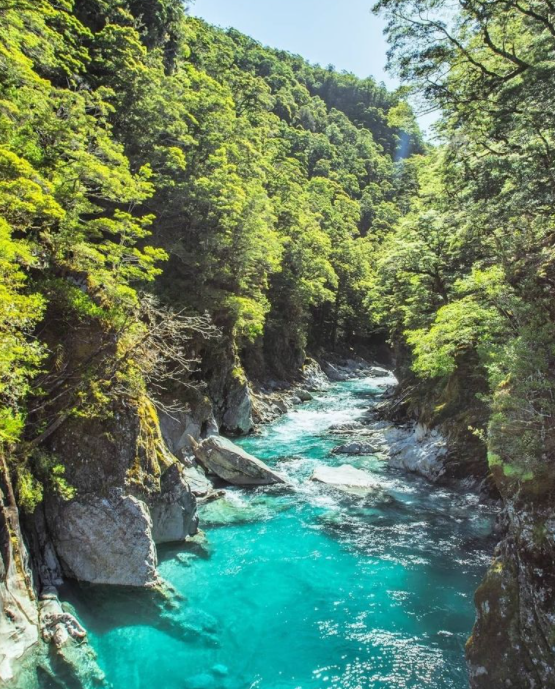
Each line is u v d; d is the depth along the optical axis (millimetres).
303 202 56438
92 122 18219
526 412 8688
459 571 11922
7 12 16422
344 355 64625
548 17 12758
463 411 19469
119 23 34844
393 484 18234
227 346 28969
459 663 8727
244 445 24469
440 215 23188
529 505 8039
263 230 30406
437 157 20906
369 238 79375
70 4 26312
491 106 14797
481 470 17375
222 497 16688
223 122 33156
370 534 14008
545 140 13359
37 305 9844
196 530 13961
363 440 25172
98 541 10914
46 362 11961
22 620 8406
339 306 62875
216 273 27875
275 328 43812
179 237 27016
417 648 9148
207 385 26797
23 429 10883
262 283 39000
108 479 11633
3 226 9453
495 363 11328
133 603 10375
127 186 16812
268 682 8320
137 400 13414
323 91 151000
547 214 14773
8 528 8984
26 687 7621
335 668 8648
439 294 25984
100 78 28484
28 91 15273
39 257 13281
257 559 12516
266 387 38250
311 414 33312
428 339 18359
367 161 117812
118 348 13344
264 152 54094
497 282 15102
